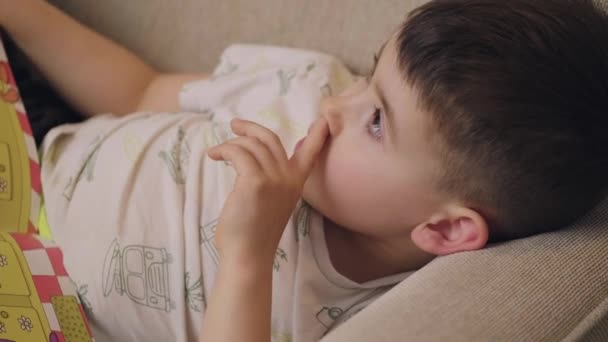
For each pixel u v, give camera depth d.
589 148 0.60
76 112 1.01
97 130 0.86
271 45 1.02
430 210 0.68
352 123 0.69
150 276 0.76
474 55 0.60
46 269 0.71
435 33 0.62
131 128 0.84
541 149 0.59
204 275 0.75
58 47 0.94
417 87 0.62
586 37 0.61
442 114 0.61
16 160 0.77
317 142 0.70
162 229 0.77
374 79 0.68
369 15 0.95
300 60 0.92
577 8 0.63
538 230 0.65
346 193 0.70
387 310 0.55
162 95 0.99
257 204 0.65
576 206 0.63
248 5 1.03
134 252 0.76
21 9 0.90
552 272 0.57
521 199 0.63
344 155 0.69
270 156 0.68
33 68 0.96
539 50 0.59
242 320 0.62
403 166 0.66
